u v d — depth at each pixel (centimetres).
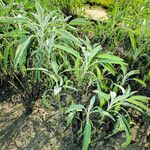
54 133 179
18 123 182
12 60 177
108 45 247
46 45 162
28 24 162
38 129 180
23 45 154
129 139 149
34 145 172
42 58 170
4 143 171
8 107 191
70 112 173
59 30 161
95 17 272
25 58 176
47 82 198
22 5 195
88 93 203
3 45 187
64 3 267
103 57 159
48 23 163
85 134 135
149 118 197
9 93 199
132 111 199
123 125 150
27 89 184
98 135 181
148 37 218
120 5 266
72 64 217
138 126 191
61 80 160
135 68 227
